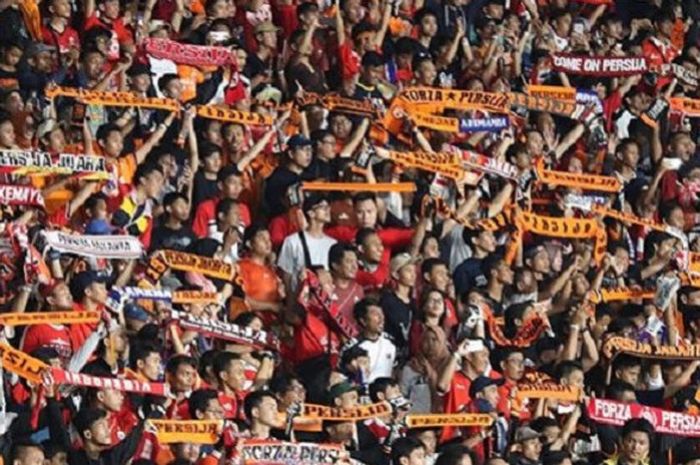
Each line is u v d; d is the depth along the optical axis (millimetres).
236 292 35281
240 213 36656
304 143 37344
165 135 37281
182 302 34344
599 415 34750
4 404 31453
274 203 37156
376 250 35750
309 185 36719
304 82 40094
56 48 38156
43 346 32625
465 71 41875
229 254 35812
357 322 34844
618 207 40188
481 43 42531
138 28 39375
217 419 31875
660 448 35156
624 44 44906
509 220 38094
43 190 35000
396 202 37625
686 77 43875
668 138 42250
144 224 35812
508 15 42812
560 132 41219
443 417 33531
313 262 36156
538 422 34438
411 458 32562
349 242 36094
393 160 37844
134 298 33469
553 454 33875
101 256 33781
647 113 42438
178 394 32469
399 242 36688
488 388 34188
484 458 33844
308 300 35000
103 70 38156
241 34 40625
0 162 34500
